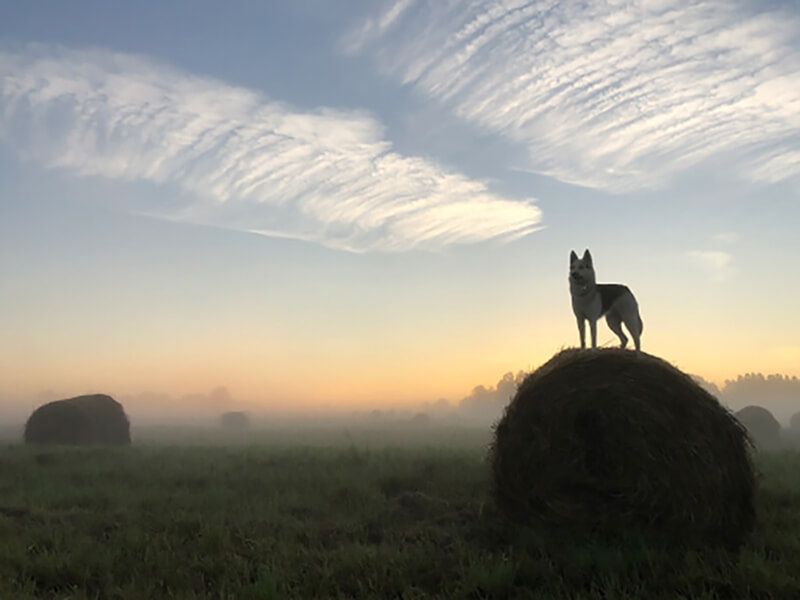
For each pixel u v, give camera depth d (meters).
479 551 6.18
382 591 5.10
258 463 12.73
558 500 6.93
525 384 7.62
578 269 9.40
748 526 6.67
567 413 6.97
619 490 6.67
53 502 8.58
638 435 6.63
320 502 8.40
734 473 6.66
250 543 6.42
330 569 5.52
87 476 11.02
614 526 6.66
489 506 7.82
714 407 6.79
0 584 5.17
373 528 7.19
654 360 7.06
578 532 6.80
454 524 7.14
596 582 5.20
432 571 5.54
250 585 5.14
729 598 4.85
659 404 6.68
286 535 6.70
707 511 6.47
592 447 6.83
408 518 7.64
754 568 5.16
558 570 5.54
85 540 6.46
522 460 7.19
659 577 5.28
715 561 5.64
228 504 8.43
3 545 6.25
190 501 8.54
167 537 6.69
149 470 11.89
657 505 6.53
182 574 5.51
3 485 10.08
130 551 6.12
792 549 5.93
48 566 5.66
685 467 6.52
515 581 5.33
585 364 7.13
